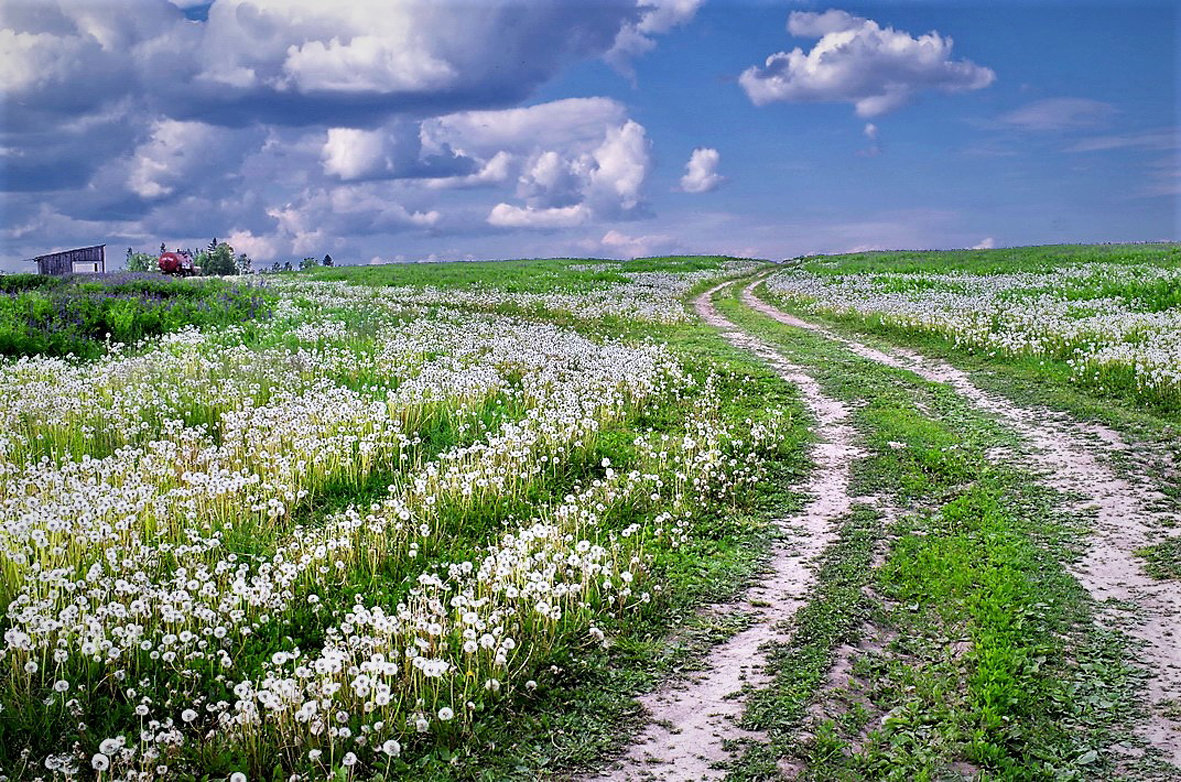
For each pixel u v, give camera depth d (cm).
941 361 2352
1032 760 643
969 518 1176
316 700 664
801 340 2855
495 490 1221
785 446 1550
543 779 633
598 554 921
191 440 1359
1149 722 688
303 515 1166
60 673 726
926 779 616
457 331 2636
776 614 918
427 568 992
